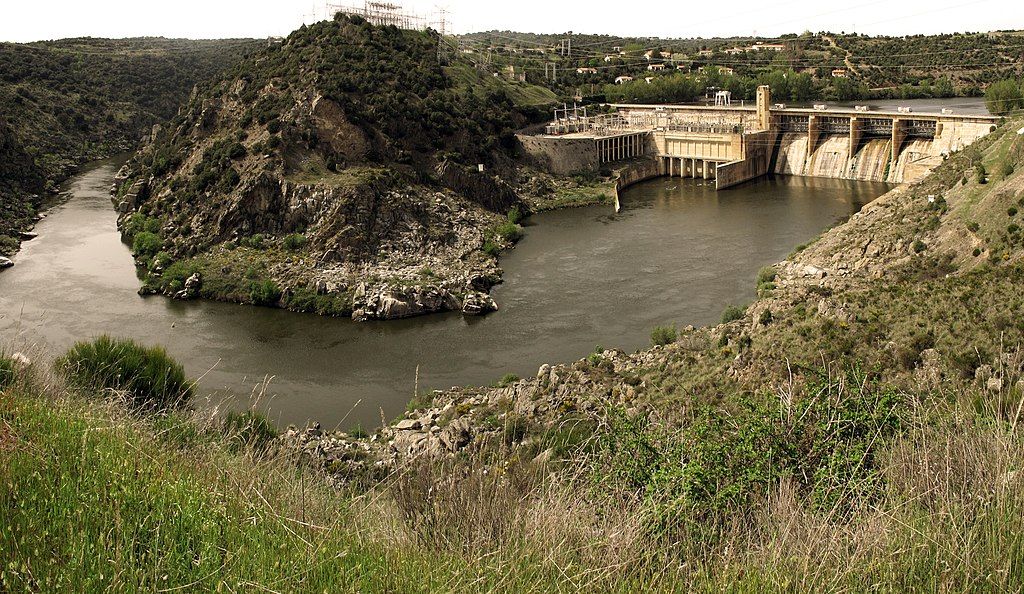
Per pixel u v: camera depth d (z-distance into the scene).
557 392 58.62
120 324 93.06
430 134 148.12
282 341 88.38
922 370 45.19
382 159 137.88
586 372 61.44
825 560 13.47
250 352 85.00
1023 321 49.59
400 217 121.62
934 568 13.05
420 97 156.50
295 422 67.44
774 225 135.62
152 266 109.69
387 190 124.88
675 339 77.50
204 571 12.49
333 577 12.90
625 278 108.12
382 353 84.25
